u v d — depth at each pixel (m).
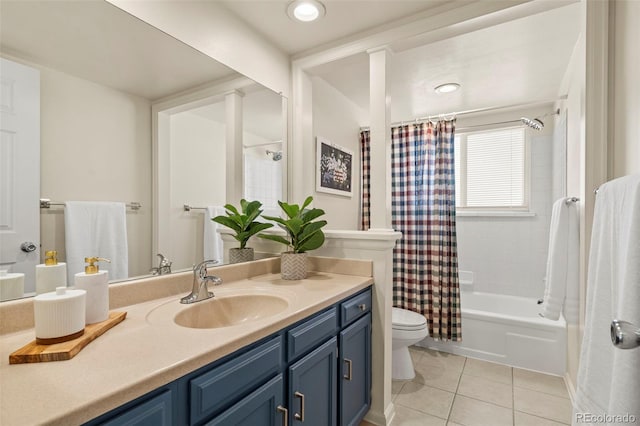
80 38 1.13
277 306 1.32
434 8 1.63
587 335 0.95
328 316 1.31
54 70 1.06
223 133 1.69
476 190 3.33
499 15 1.52
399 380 2.21
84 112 1.14
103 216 1.20
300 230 1.72
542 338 2.33
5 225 0.94
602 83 1.35
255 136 1.87
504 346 2.46
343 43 1.90
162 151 1.41
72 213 1.10
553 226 1.95
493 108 2.63
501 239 3.18
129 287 1.19
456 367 2.41
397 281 2.85
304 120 2.09
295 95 2.09
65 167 1.09
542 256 3.01
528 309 3.00
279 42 1.95
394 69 2.25
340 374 1.41
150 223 1.36
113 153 1.23
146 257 1.34
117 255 1.23
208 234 1.61
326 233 1.88
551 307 1.88
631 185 0.76
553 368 2.29
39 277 0.95
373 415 1.75
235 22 1.70
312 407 1.22
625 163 1.21
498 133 3.23
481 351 2.55
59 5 1.07
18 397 0.57
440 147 2.71
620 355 0.69
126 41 1.26
